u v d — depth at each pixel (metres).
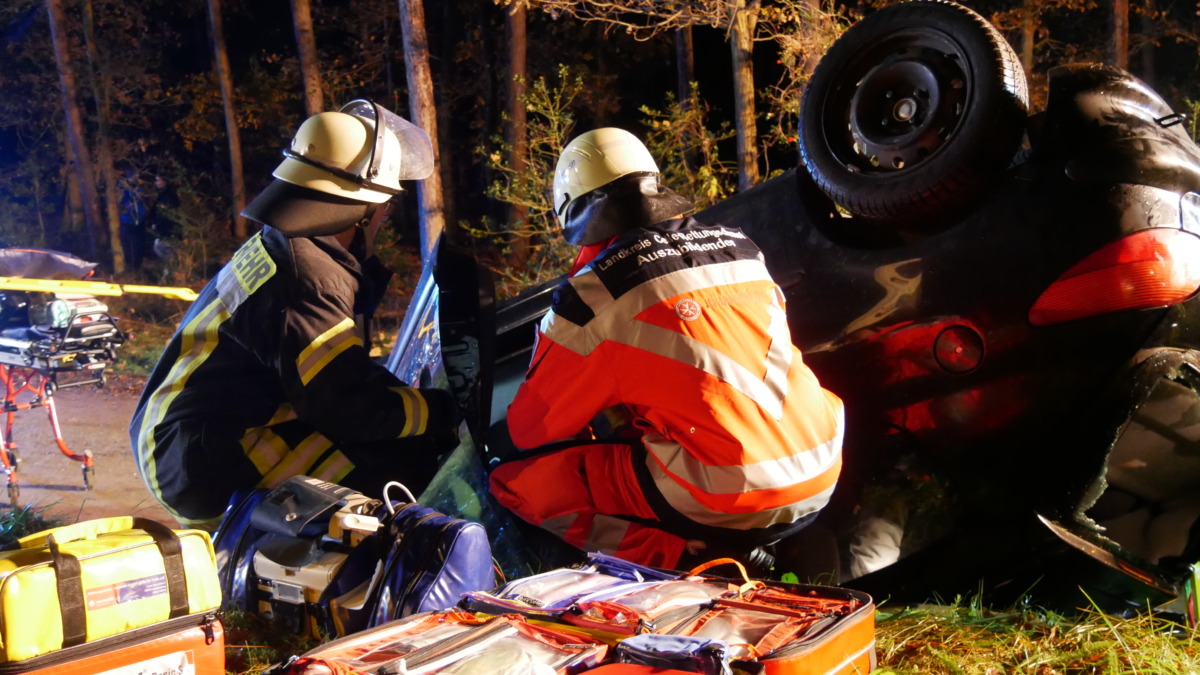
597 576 2.45
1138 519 3.39
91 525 2.10
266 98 24.17
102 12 23.48
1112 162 2.89
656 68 23.94
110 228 22.55
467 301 3.71
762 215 3.67
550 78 22.02
